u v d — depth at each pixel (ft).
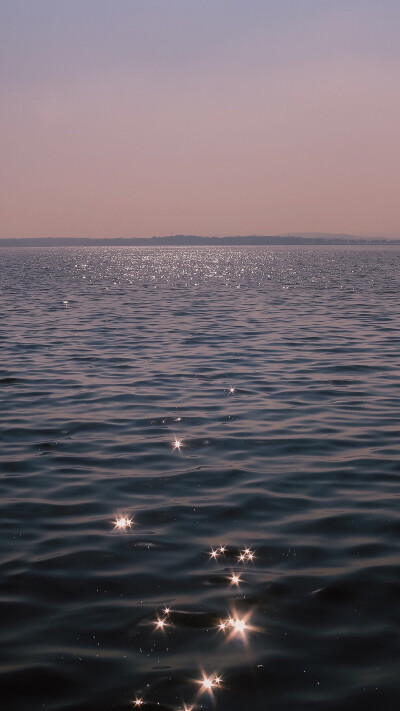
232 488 37.86
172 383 66.69
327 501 35.78
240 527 32.45
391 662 21.75
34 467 41.60
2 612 24.75
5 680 20.97
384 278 279.49
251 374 71.05
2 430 50.08
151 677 21.15
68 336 101.86
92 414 54.80
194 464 42.19
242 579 27.25
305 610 24.88
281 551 29.78
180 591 26.32
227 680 21.01
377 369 73.61
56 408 56.80
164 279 288.30
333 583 26.84
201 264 501.56
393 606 25.05
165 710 19.75
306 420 52.75
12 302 166.61
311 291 206.49
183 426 51.16
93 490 37.58
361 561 28.73
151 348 89.51
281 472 40.57
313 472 40.52
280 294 195.00
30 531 32.01
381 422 52.03
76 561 28.86
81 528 32.37
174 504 35.47
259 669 21.50
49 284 248.52
